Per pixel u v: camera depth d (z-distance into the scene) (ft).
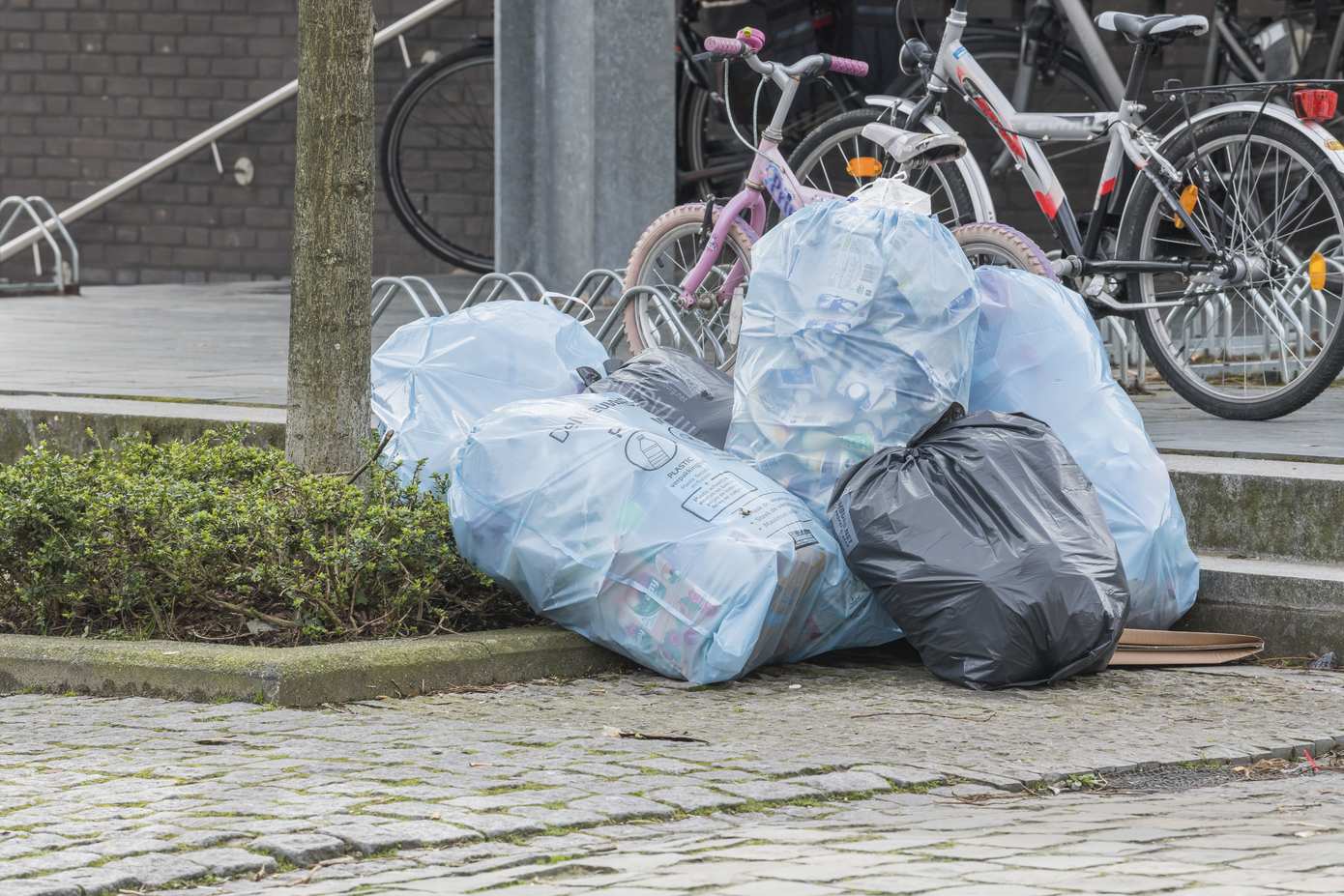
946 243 32.81
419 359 37.24
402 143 88.63
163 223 92.99
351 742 25.02
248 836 20.59
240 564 30.96
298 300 33.27
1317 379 38.58
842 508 31.09
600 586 30.22
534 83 60.90
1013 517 30.19
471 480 31.63
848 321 32.14
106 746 24.75
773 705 28.35
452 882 19.25
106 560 31.04
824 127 44.50
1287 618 32.91
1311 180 38.01
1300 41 63.36
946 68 42.75
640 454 30.81
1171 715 28.25
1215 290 39.29
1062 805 23.11
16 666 28.91
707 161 70.44
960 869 19.53
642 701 28.48
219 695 27.73
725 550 29.60
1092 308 40.70
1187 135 39.45
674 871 19.49
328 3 32.37
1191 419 41.11
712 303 44.57
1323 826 21.91
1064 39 62.28
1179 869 19.53
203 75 92.48
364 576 30.94
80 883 18.94
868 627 31.71
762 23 65.77
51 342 58.23
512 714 27.25
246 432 40.88
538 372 37.09
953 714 27.91
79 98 93.61
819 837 21.06
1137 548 32.50
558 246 61.36
